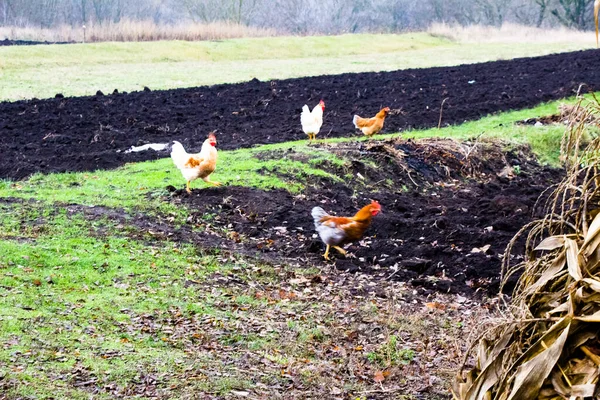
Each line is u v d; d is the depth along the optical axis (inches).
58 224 351.9
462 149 566.6
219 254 345.4
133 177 447.8
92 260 311.9
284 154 505.7
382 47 1628.9
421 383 242.7
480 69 1080.8
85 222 357.7
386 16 2401.6
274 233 388.2
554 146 627.2
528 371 128.3
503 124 667.4
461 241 396.2
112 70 1113.4
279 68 1218.6
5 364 218.1
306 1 2282.2
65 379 215.2
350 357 259.3
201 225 383.2
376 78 989.8
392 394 234.8
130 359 233.3
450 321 296.2
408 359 261.0
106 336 248.8
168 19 2290.8
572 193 163.3
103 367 225.5
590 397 124.3
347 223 346.3
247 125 645.3
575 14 2361.0
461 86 896.3
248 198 424.8
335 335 275.4
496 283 337.1
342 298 313.4
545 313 143.9
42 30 1774.1
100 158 493.7
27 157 495.5
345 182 480.1
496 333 153.5
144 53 1300.4
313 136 561.3
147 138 580.1
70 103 726.5
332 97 810.2
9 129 594.2
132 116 666.8
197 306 283.9
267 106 745.6
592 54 1230.9
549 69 1037.2
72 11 2194.9
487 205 466.0
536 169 589.6
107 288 289.4
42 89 892.0
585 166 157.8
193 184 435.5
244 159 493.0
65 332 245.8
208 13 2078.0
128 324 260.8
